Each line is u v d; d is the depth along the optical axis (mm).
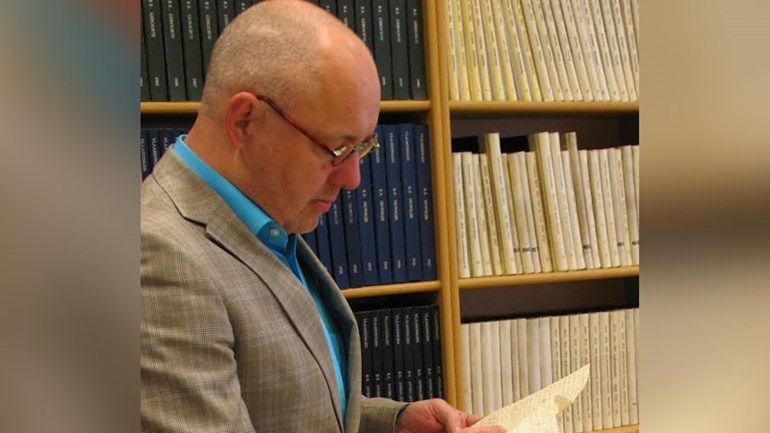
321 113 1037
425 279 1854
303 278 1149
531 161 1964
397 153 1825
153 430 806
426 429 1224
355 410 1082
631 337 2100
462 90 1891
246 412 865
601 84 2029
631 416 2090
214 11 1650
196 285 867
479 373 1920
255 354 909
